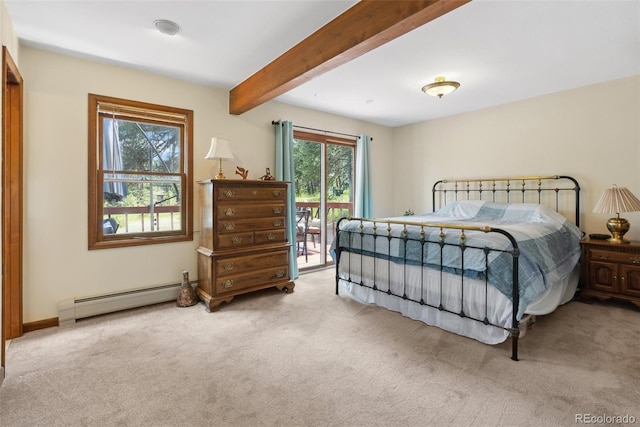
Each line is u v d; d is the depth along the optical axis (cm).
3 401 173
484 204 407
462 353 224
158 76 327
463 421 157
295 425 155
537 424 155
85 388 185
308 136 457
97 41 257
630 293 303
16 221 256
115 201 313
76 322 282
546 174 393
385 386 186
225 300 318
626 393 177
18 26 233
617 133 344
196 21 228
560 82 350
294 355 223
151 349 232
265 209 346
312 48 247
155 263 330
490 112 442
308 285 398
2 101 196
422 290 277
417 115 487
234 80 344
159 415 163
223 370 204
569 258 310
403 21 182
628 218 339
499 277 224
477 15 220
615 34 247
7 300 250
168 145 343
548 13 218
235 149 382
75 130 285
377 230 319
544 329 263
